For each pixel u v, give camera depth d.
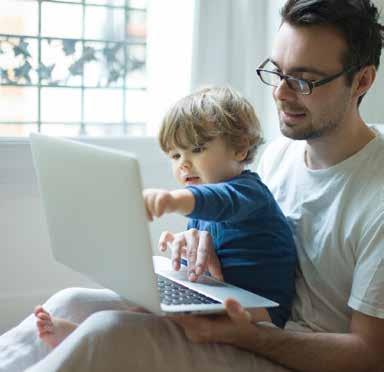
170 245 1.58
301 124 1.41
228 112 1.54
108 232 1.18
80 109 2.25
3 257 2.04
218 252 1.49
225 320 1.29
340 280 1.42
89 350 1.19
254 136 1.58
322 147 1.47
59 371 1.16
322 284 1.45
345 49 1.38
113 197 1.12
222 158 1.53
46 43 2.17
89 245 1.28
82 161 1.18
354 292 1.33
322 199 1.47
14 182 2.02
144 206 1.07
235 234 1.47
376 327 1.30
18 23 2.12
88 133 2.27
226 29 2.25
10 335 1.44
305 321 1.46
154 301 1.17
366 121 2.15
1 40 2.10
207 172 1.53
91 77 2.25
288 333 1.31
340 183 1.44
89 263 1.32
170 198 1.19
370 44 1.42
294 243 1.50
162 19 2.29
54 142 1.27
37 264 2.08
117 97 2.30
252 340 1.29
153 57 2.32
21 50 2.13
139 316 1.27
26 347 1.43
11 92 2.14
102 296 1.49
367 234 1.35
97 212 1.19
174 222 2.25
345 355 1.30
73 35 2.20
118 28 2.27
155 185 2.21
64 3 2.18
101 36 2.25
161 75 2.31
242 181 1.44
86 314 1.46
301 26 1.39
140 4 2.29
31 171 2.03
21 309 2.06
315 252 1.45
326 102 1.39
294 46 1.39
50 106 2.20
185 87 2.25
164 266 1.53
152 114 2.34
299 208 1.51
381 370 1.32
